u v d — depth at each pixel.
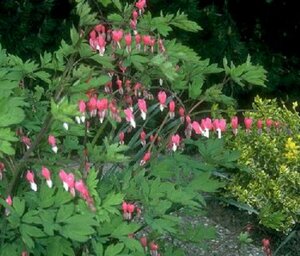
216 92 0.89
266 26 2.09
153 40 0.85
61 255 0.76
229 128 1.30
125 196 0.83
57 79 0.87
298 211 1.24
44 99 1.17
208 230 0.94
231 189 1.29
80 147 0.90
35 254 0.77
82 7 0.78
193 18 1.84
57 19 1.79
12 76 0.85
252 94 1.98
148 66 0.88
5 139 0.67
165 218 0.81
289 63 2.09
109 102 0.79
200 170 0.93
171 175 0.88
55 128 0.85
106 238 0.79
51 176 0.80
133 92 0.89
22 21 1.72
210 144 0.96
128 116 0.79
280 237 1.31
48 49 1.77
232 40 1.90
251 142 1.30
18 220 0.72
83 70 0.81
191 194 0.85
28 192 0.78
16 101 0.75
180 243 1.25
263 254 1.28
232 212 1.38
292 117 1.36
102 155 0.80
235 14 2.08
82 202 0.74
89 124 0.96
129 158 0.81
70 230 0.72
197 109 1.85
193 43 1.91
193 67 0.92
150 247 0.90
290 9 2.07
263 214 1.04
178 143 0.85
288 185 1.26
